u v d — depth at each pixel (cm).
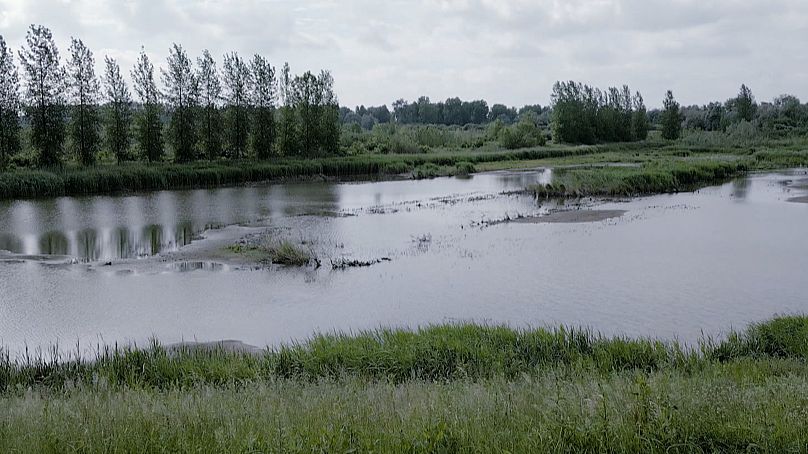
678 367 1052
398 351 1126
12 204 3894
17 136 5066
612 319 1616
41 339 1483
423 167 6644
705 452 521
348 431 543
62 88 5194
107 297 1842
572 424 536
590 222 3209
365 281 2027
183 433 554
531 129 10838
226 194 4591
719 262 2272
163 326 1582
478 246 2597
